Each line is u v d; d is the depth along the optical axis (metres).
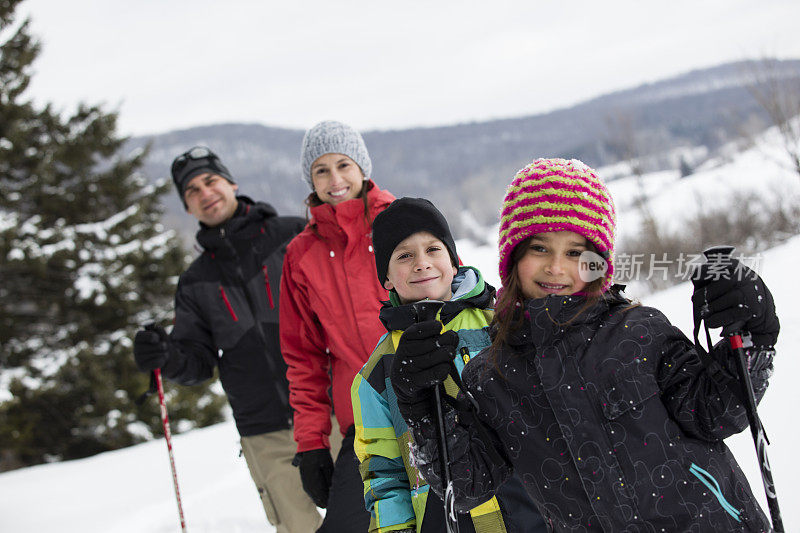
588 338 1.69
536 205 1.76
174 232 18.08
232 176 4.18
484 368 1.83
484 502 1.90
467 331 2.25
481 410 1.81
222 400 17.83
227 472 7.35
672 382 1.63
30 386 15.69
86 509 6.74
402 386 1.75
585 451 1.64
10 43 17.05
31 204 17.50
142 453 9.59
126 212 17.75
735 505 1.60
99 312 16.64
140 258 16.94
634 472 1.60
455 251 2.41
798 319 5.20
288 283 3.21
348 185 3.16
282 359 3.83
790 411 3.58
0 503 7.25
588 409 1.65
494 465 1.80
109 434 15.99
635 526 1.59
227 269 3.91
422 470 1.82
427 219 2.32
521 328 1.76
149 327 3.86
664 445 1.60
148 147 19.19
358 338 2.97
